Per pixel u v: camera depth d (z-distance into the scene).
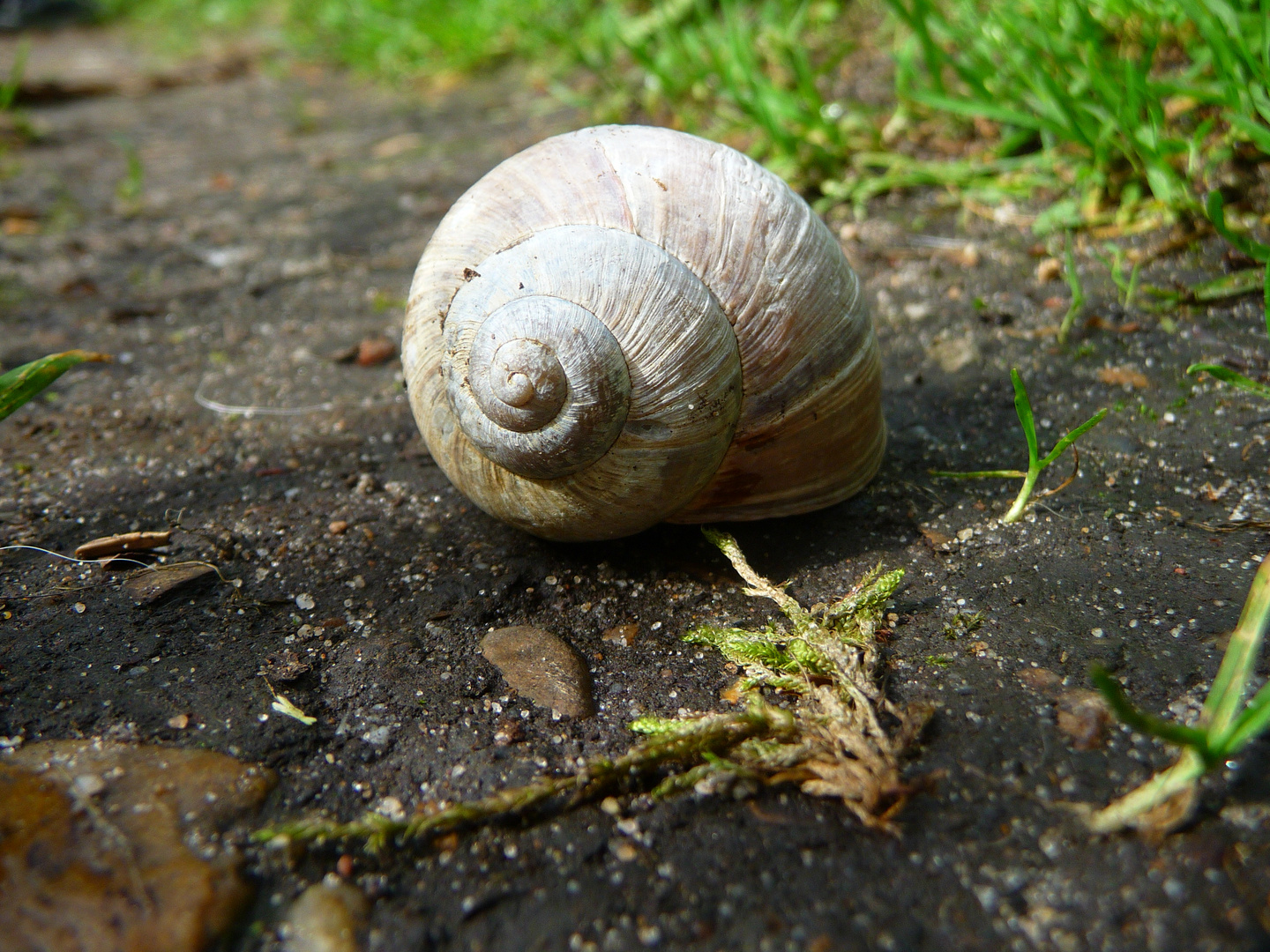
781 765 0.07
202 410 0.12
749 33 0.18
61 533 0.10
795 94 0.17
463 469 0.09
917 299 0.13
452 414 0.08
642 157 0.08
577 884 0.06
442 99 0.23
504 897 0.06
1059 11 0.13
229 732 0.08
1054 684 0.08
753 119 0.16
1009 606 0.08
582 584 0.09
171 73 0.29
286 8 0.33
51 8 0.39
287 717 0.08
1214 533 0.09
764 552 0.09
